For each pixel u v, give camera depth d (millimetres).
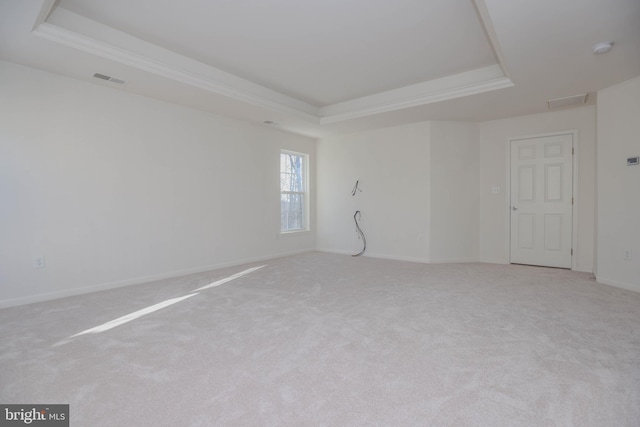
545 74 3400
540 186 4883
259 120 5223
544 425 1390
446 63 3809
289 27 3002
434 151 5289
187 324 2564
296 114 5035
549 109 4652
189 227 4520
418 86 4461
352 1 2592
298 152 6383
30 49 2799
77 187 3477
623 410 1483
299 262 5371
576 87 3766
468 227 5391
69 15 2744
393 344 2188
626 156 3551
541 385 1692
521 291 3496
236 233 5168
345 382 1732
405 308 2930
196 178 4602
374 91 4766
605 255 3809
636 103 3455
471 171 5367
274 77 4211
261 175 5594
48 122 3275
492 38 2805
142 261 4012
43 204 3250
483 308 2920
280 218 5984
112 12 2754
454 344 2182
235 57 3625
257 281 4008
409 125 5500
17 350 2121
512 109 4648
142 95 3996
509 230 5156
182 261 4434
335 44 3332
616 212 3664
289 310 2889
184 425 1405
